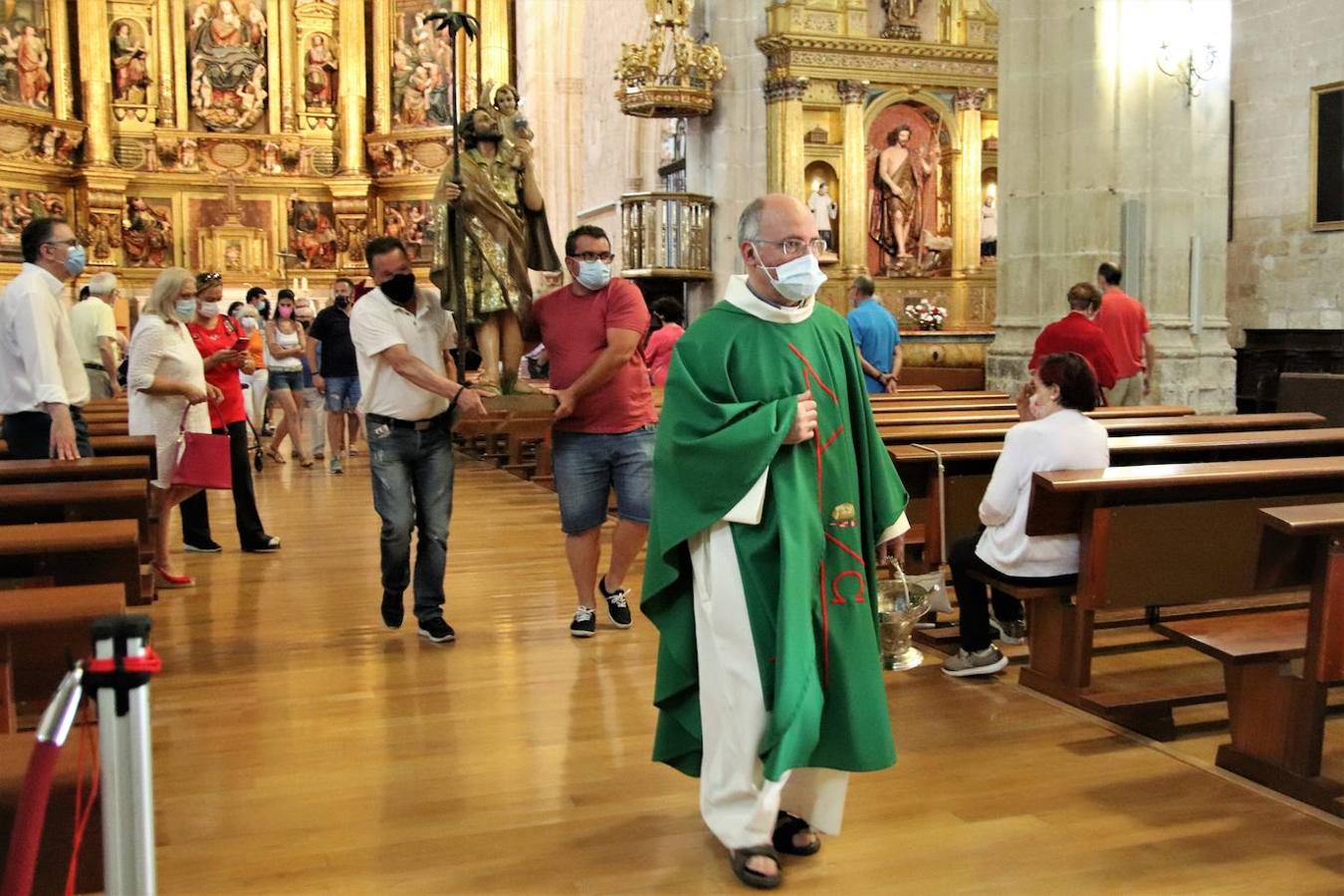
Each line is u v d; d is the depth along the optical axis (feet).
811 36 43.75
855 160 45.19
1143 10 30.99
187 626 19.75
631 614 20.29
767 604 10.41
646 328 18.49
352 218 77.20
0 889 6.35
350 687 16.37
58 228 18.12
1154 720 14.20
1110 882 10.45
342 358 39.06
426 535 18.56
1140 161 31.30
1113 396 30.30
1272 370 45.34
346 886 10.50
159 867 10.87
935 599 16.96
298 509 32.09
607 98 62.13
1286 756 12.48
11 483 16.12
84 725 6.42
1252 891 10.28
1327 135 44.29
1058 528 15.08
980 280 47.93
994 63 47.26
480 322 25.91
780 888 10.37
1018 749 13.73
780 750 9.78
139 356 21.24
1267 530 11.69
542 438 36.58
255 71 77.46
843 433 10.98
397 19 77.97
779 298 10.92
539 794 12.55
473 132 25.61
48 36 72.38
